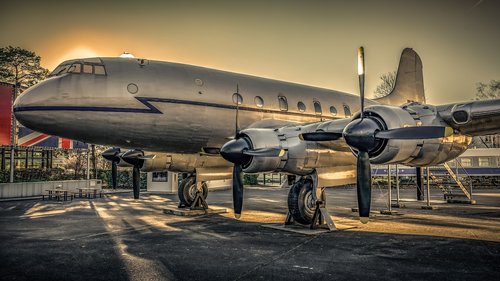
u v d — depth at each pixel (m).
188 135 11.62
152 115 10.90
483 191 28.44
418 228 10.31
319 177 9.63
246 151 8.84
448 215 13.36
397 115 8.01
